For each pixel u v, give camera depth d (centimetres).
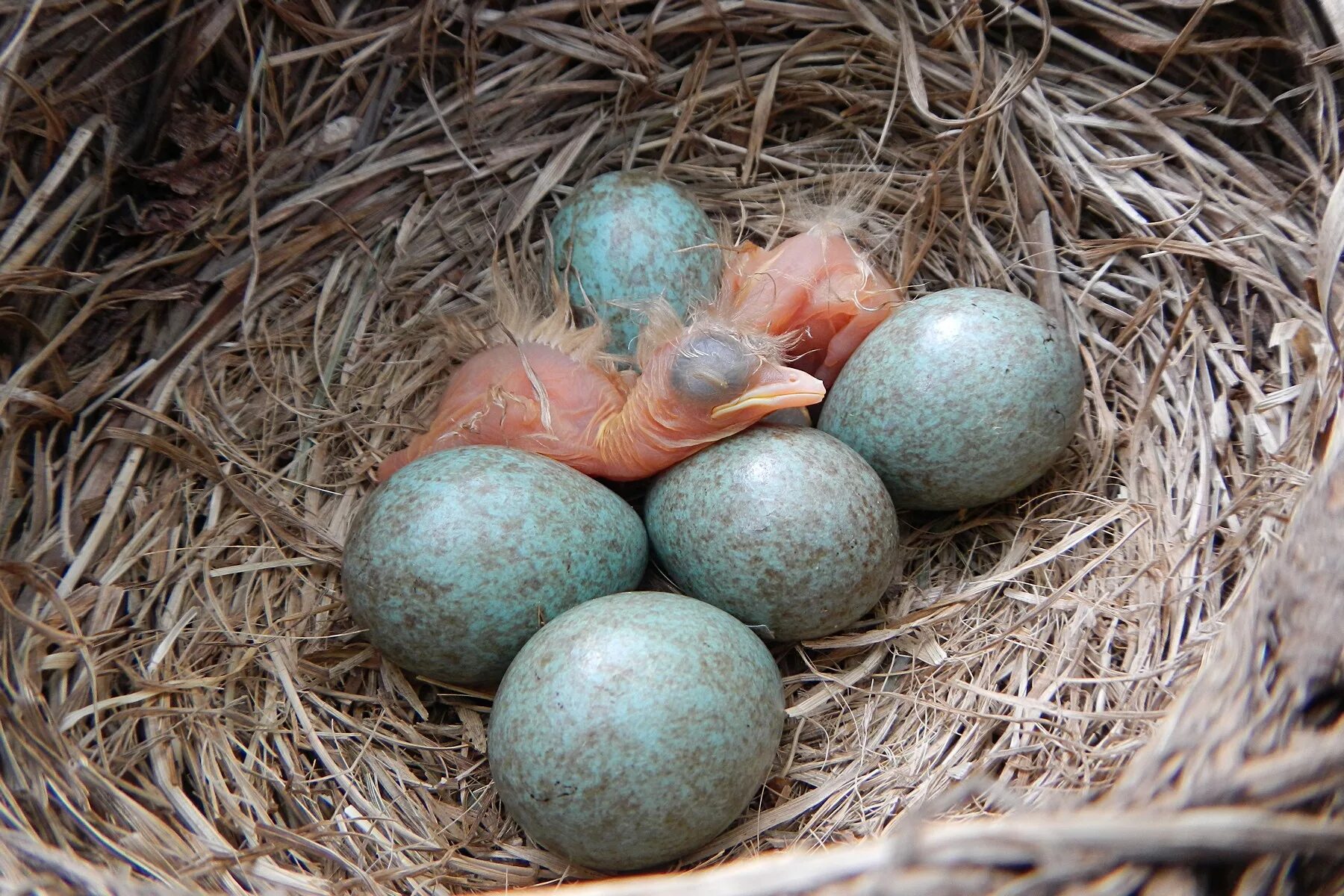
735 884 14
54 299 19
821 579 18
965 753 17
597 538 18
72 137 18
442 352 21
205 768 17
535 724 16
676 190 20
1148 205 20
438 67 21
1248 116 19
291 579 19
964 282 20
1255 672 15
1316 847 14
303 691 18
